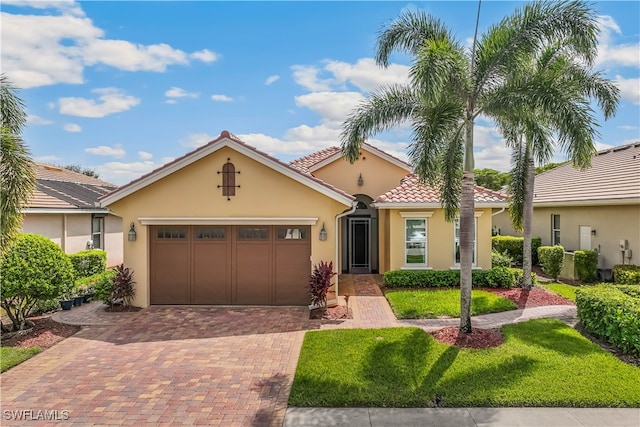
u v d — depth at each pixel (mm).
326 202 14031
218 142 13742
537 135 11797
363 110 11562
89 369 8922
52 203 18688
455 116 10672
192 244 14398
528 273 16375
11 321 12352
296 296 14305
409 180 19641
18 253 11258
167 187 14133
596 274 18344
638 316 9227
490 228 17734
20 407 7273
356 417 6828
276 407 7207
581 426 6477
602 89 13969
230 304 14328
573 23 9906
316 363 8828
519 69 10430
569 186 22328
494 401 7180
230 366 9031
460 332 10500
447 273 16797
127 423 6727
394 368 8484
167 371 8781
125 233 14203
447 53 9500
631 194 16297
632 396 7250
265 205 14070
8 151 9914
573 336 10359
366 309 13742
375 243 21125
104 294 13750
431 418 6766
